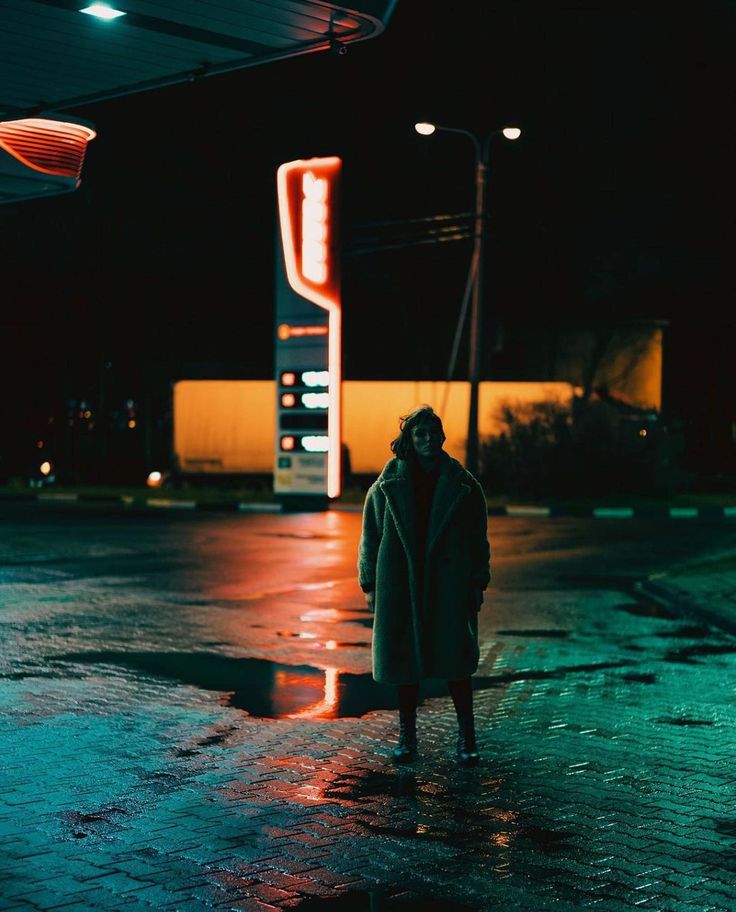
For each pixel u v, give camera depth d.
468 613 6.83
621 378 43.56
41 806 6.02
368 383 38.62
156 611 13.26
